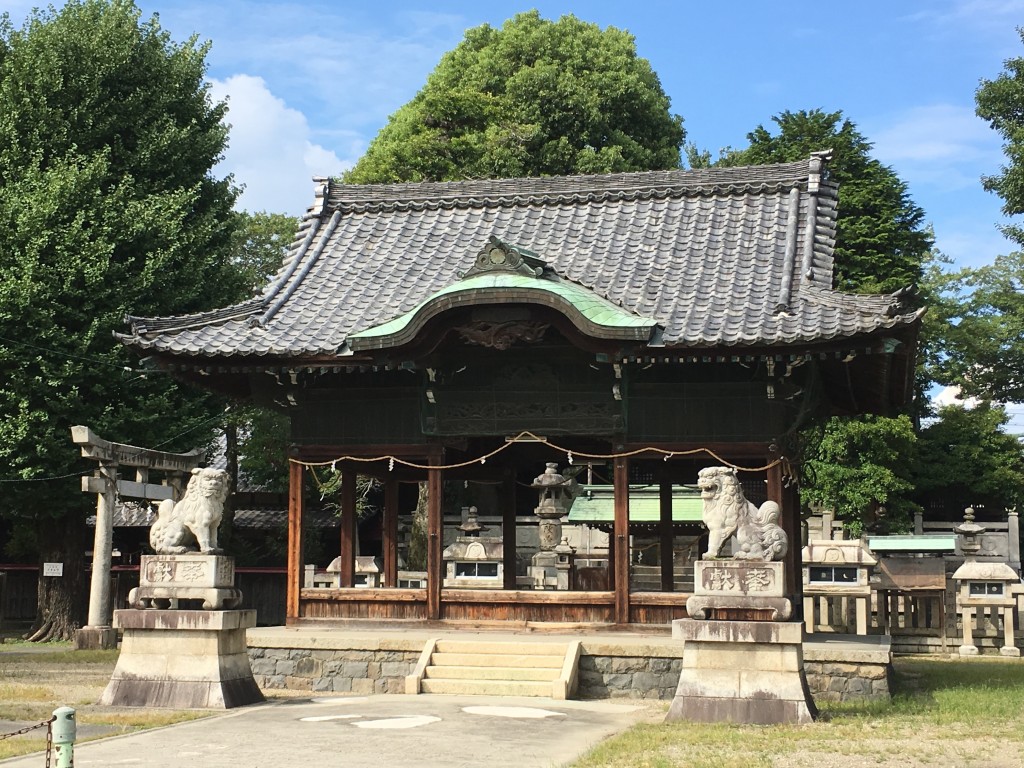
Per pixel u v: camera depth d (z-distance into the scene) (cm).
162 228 3634
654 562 4459
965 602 3106
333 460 2500
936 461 4791
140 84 3891
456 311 2253
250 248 5259
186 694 1869
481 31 5738
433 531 2425
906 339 2198
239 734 1566
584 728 1647
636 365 2306
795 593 2562
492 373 2423
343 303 2594
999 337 5006
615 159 5034
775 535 1762
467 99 5191
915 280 4788
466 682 2084
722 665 1716
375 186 3031
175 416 3619
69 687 2197
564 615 2345
